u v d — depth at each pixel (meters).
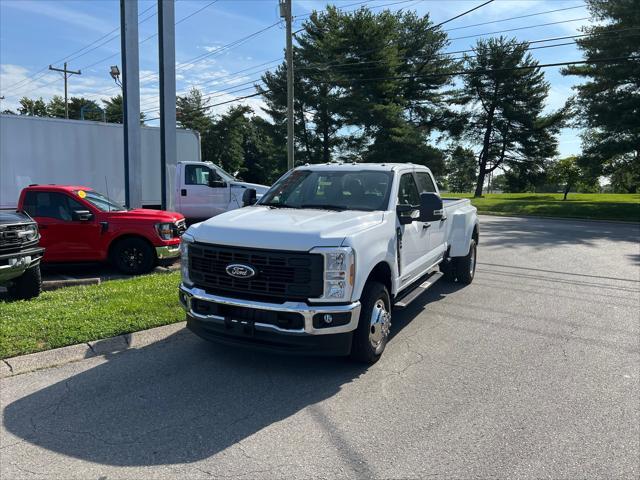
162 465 3.27
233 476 3.15
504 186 66.44
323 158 44.78
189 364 5.04
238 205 14.63
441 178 49.03
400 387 4.54
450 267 8.80
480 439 3.63
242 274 4.49
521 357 5.34
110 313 6.14
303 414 4.00
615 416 4.00
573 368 5.04
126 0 12.21
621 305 7.56
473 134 54.84
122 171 14.77
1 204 12.95
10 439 3.58
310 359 5.22
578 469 3.26
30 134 13.22
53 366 4.93
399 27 46.44
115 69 25.50
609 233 17.88
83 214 8.98
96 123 14.20
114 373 4.78
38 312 6.15
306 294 4.35
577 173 40.25
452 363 5.14
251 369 4.93
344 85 40.75
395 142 40.81
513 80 50.97
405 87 47.56
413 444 3.55
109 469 3.22
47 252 9.03
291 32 21.08
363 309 4.86
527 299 7.92
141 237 9.33
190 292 4.82
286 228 4.55
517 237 16.47
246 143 69.38
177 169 14.62
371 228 4.90
